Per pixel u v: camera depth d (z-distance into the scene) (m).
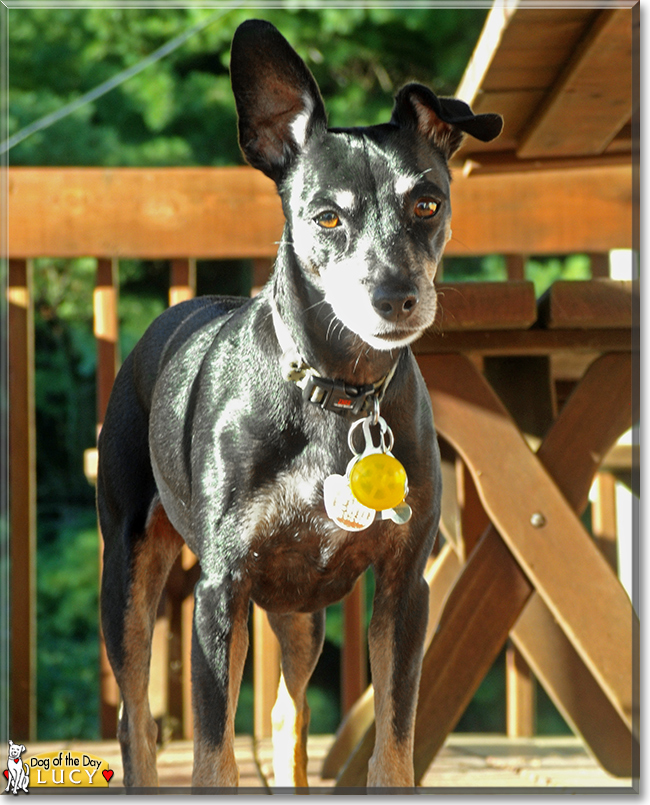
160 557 2.35
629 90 2.48
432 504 1.94
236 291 8.67
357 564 1.98
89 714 7.27
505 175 3.39
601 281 2.37
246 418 1.89
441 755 2.98
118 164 7.86
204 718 1.80
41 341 8.41
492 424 2.35
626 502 3.50
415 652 1.89
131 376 2.47
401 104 1.93
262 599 2.03
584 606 2.26
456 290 2.35
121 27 8.30
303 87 1.97
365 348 1.86
